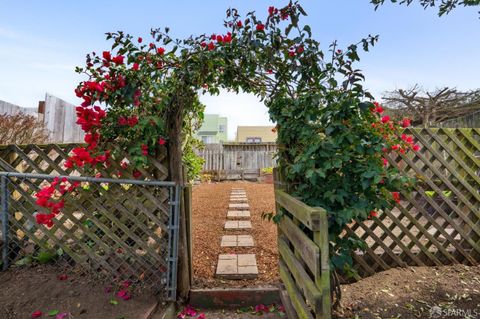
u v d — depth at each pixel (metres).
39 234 2.35
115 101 1.92
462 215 2.33
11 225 2.18
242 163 11.11
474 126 7.27
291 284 1.78
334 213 1.65
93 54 1.84
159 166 2.03
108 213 2.05
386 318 1.73
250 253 2.88
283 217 2.04
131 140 2.01
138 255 2.07
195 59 1.87
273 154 2.15
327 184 1.72
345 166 1.70
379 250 2.46
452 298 1.88
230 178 10.81
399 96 8.81
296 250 1.72
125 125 1.93
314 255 1.26
